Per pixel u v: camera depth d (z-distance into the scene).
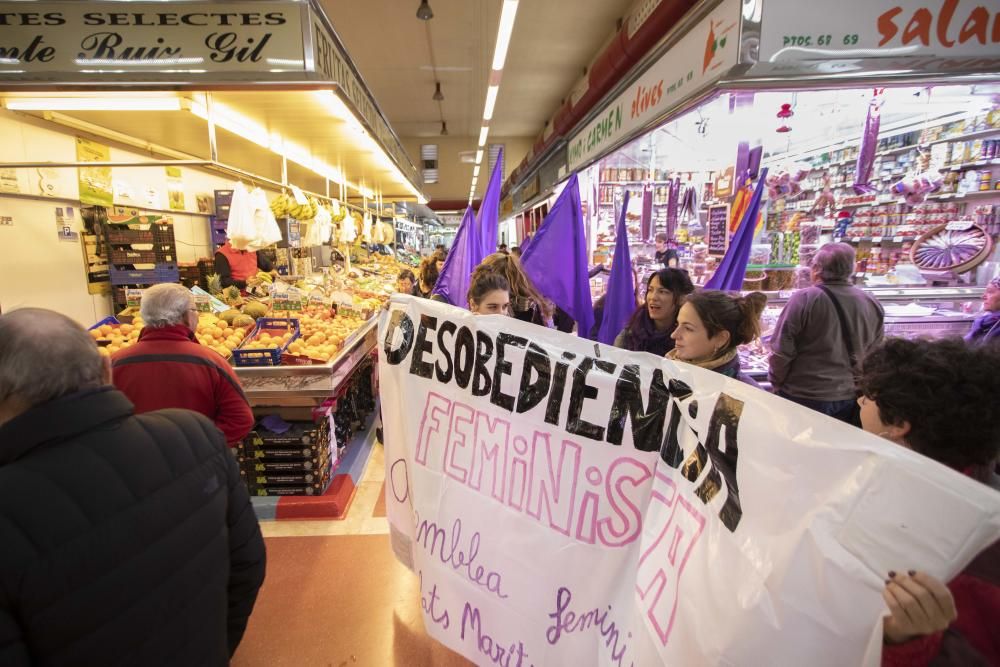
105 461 0.89
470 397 1.31
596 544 1.08
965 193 3.32
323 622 2.03
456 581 1.33
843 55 1.69
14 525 0.78
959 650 0.58
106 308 4.62
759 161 3.73
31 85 2.13
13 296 3.65
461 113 12.66
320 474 2.93
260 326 3.46
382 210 14.48
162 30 2.14
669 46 2.38
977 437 0.82
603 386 1.09
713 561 0.83
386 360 1.59
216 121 3.36
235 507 1.20
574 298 2.61
